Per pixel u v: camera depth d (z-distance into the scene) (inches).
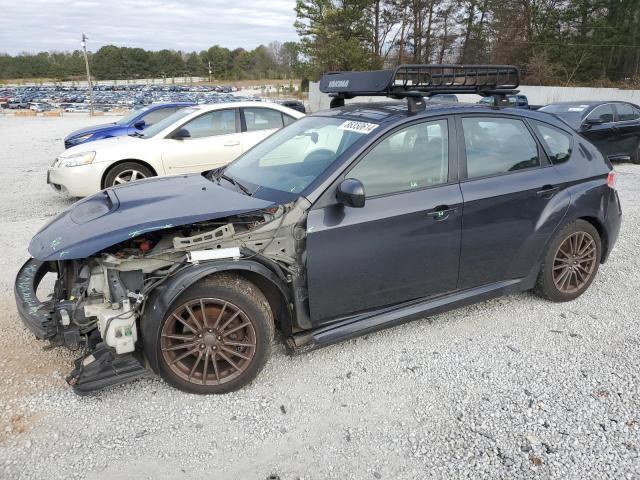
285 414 117.8
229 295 119.5
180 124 321.1
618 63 1998.0
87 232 116.2
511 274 160.4
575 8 2074.3
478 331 156.4
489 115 155.3
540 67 1968.5
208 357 122.3
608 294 183.9
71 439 108.6
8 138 773.9
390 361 139.7
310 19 1903.3
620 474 100.1
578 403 121.9
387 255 134.9
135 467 101.3
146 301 118.0
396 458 104.7
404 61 2236.7
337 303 133.0
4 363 135.2
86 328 119.5
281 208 126.0
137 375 120.6
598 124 453.7
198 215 119.4
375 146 134.8
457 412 118.9
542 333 155.3
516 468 101.8
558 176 162.6
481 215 146.7
